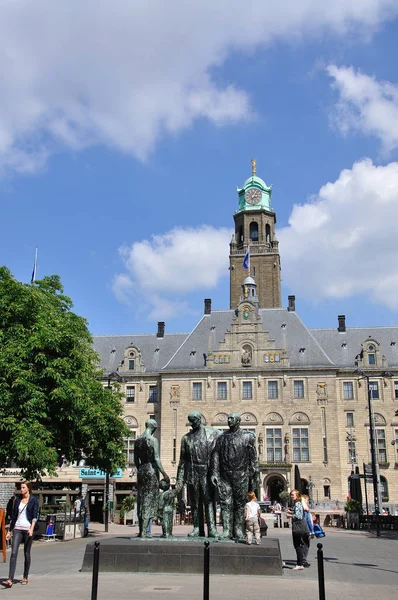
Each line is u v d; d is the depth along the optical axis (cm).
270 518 4753
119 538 1850
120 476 5275
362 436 7388
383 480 7200
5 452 2939
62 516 3341
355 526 4575
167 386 7650
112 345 8512
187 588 1427
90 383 3816
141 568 1697
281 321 8025
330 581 1608
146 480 1881
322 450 7169
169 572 1678
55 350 3238
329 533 3966
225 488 1830
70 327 3581
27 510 1566
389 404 7438
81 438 3606
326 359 7506
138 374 7956
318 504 6738
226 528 1814
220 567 1673
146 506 1873
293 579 1612
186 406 7538
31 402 2945
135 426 7794
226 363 7612
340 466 7219
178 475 1928
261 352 7581
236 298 9762
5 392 2970
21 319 3291
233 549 1683
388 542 3111
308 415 7312
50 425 3203
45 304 3484
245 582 1532
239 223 10331
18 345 3095
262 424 7350
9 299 3272
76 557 2303
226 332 7756
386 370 7538
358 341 8006
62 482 5188
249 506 1822
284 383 7438
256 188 10425
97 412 3538
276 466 7088
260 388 7469
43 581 1587
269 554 1677
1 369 3020
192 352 7831
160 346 8388
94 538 3347
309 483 6994
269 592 1388
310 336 7756
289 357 7581
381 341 7969
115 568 1711
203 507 1911
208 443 1920
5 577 1677
